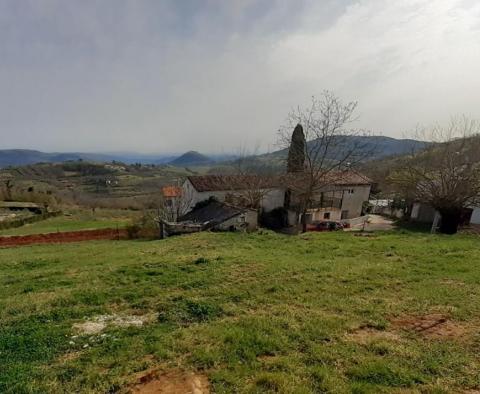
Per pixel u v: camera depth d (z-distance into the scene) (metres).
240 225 25.44
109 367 4.29
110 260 12.16
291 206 34.53
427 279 8.29
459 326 5.54
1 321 5.98
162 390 3.74
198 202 31.91
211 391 3.70
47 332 5.38
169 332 5.36
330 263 9.97
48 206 51.22
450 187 22.05
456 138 24.09
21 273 10.75
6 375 4.10
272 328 5.30
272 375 3.90
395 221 34.53
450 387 3.82
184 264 9.92
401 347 4.71
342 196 35.78
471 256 10.74
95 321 5.97
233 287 7.66
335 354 4.52
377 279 8.24
